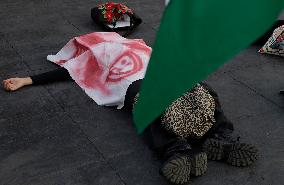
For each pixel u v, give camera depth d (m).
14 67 4.25
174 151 2.83
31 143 3.16
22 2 5.89
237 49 0.80
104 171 2.93
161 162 3.02
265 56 4.73
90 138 3.25
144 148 3.16
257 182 2.89
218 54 0.82
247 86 4.12
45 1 5.97
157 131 2.98
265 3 0.79
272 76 4.33
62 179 2.83
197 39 0.83
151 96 0.93
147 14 5.73
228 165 3.00
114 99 3.56
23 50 4.59
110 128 3.38
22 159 2.99
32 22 5.29
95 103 3.67
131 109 3.42
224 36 0.81
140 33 5.17
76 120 3.46
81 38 4.17
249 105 3.80
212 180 2.87
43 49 4.64
